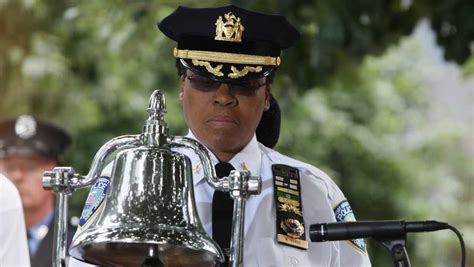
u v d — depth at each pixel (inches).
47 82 1224.2
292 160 478.0
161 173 393.4
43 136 716.0
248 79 441.4
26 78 1214.9
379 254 1363.2
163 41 986.7
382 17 908.0
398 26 922.7
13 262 498.0
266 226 455.2
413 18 918.4
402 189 1574.8
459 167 1771.7
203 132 445.1
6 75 1213.7
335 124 1497.3
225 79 439.8
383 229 394.3
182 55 445.4
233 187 391.9
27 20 1193.4
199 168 455.2
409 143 1668.3
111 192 394.6
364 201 1556.3
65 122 1261.1
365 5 881.5
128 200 389.7
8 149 708.0
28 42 1211.2
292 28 451.2
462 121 1925.4
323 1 860.0
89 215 438.9
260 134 485.1
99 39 1141.1
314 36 858.1
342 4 869.2
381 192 1552.7
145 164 393.4
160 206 389.1
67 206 398.9
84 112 1274.6
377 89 1600.6
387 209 1565.0
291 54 871.1
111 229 382.6
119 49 1052.5
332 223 396.5
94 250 394.6
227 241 447.8
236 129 443.2
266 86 455.5
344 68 908.0
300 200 463.8
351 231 394.3
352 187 1536.7
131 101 1312.7
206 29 445.1
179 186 395.5
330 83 911.0
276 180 463.8
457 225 1669.5
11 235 499.8
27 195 695.7
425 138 1672.0
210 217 450.9
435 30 911.7
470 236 1626.5
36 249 683.4
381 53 929.5
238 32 444.8
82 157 1294.3
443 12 898.7
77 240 385.7
